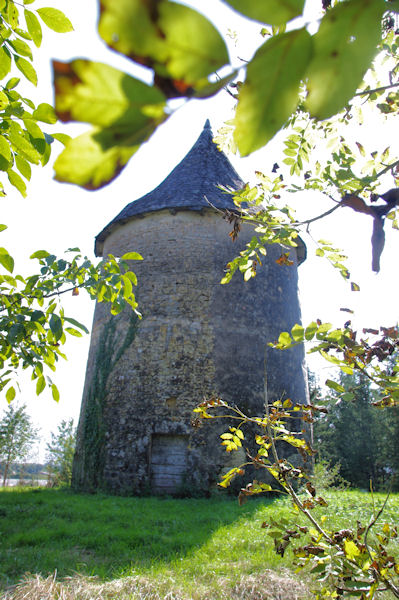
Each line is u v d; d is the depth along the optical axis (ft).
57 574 14.39
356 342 5.25
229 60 1.43
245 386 34.78
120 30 1.29
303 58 1.57
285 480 7.22
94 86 1.34
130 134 1.42
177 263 37.42
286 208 7.57
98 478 33.73
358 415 79.30
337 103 1.68
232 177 43.55
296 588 12.51
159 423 33.40
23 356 8.66
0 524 21.25
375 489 75.87
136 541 18.57
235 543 17.80
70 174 1.47
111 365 36.47
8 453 65.10
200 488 31.40
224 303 36.63
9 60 6.15
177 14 1.30
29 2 5.76
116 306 9.61
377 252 3.61
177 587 12.78
